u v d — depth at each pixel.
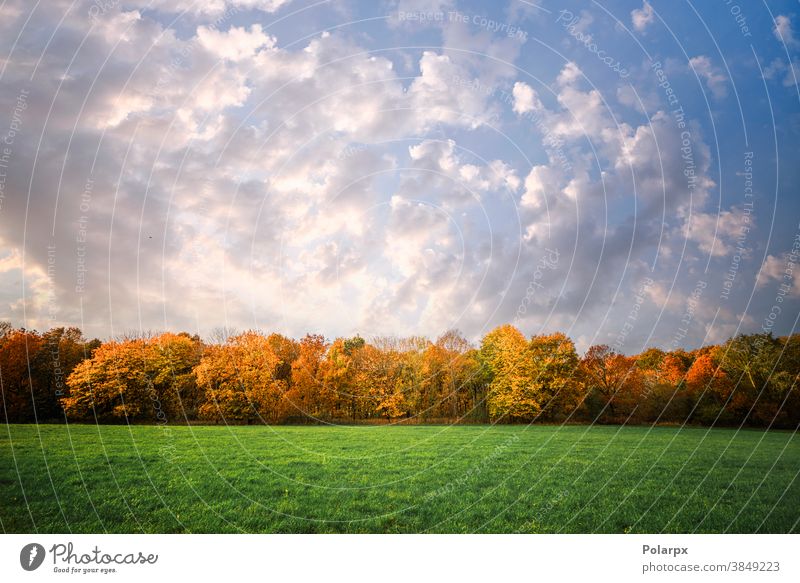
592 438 31.62
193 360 44.72
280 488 16.17
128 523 12.49
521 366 46.69
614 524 12.83
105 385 39.38
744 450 25.86
